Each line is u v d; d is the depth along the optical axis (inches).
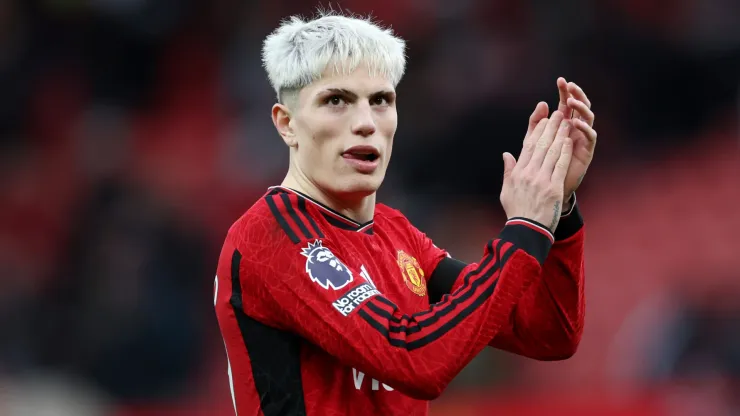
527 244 355.9
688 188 1796.3
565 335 401.4
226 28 1888.5
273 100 1829.5
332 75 361.4
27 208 1685.5
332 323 344.2
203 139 1806.1
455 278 403.5
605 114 1834.4
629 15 1835.6
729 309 1422.2
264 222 363.9
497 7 1829.5
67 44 1843.0
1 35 1819.6
